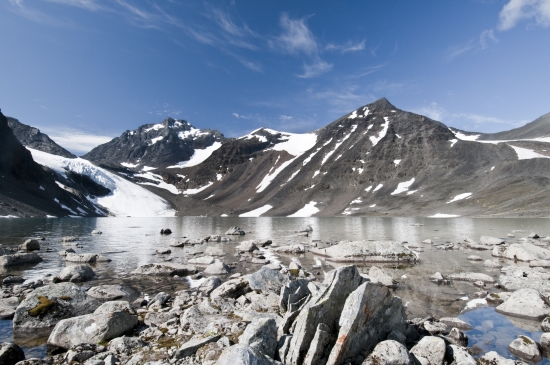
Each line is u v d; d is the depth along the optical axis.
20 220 93.25
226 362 6.86
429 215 130.00
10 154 145.62
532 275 18.78
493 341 10.49
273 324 9.02
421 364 8.16
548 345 9.85
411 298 15.27
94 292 15.88
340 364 7.91
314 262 25.95
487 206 121.88
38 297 12.83
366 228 68.56
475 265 23.62
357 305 8.63
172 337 10.36
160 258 28.69
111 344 9.57
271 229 70.06
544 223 74.12
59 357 9.10
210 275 21.14
